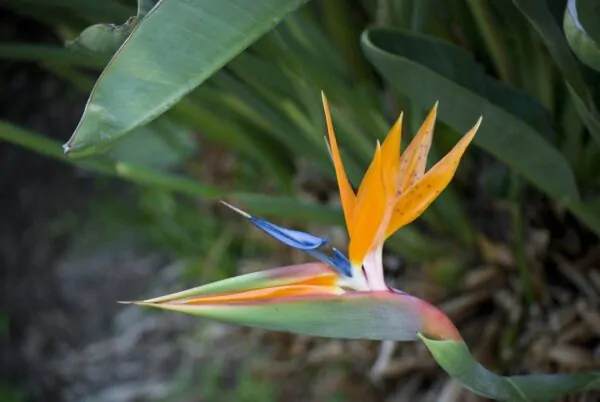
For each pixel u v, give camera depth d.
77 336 1.67
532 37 1.04
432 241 1.23
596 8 0.90
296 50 1.07
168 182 1.12
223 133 1.31
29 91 1.86
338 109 1.17
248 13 0.83
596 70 0.92
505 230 1.20
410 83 0.96
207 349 1.54
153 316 1.62
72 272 1.72
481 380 0.86
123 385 1.60
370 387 1.32
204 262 1.52
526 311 1.18
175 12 0.82
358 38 1.21
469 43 1.16
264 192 1.47
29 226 1.78
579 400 1.14
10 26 1.81
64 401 1.63
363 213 0.82
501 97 1.01
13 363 1.68
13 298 1.73
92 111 0.82
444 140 1.16
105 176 1.75
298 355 1.36
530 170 1.01
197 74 0.83
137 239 1.70
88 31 0.90
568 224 1.17
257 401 1.43
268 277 0.84
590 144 1.11
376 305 0.83
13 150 1.84
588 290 1.16
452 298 1.21
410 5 1.10
